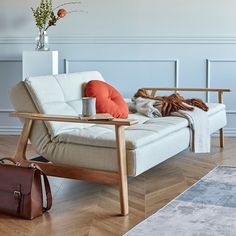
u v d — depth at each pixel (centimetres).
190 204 285
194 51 478
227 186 320
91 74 383
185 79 482
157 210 277
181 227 250
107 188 322
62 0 481
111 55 485
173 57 480
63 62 488
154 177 346
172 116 379
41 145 310
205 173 354
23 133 308
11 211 266
